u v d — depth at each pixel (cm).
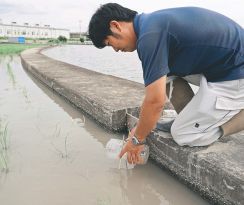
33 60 1077
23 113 418
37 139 315
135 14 200
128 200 208
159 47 183
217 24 197
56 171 246
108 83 526
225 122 218
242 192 177
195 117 215
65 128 354
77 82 542
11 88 621
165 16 190
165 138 250
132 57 1775
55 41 4981
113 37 196
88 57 1764
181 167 231
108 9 195
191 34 191
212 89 209
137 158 226
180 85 229
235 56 200
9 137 320
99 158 271
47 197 208
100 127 362
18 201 203
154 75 184
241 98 212
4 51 1934
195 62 202
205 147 227
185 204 206
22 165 256
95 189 221
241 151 219
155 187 227
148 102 190
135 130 215
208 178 204
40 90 607
